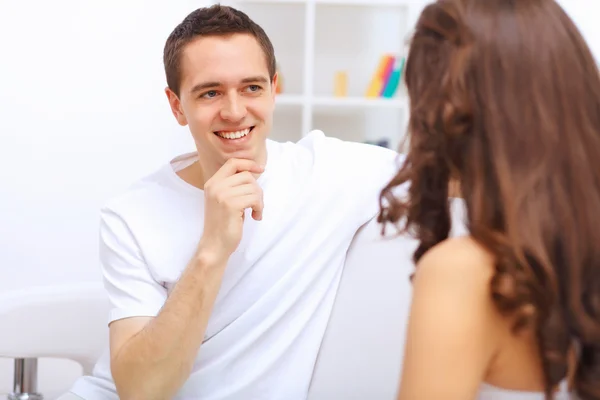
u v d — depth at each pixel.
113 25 3.00
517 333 0.86
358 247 1.53
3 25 2.94
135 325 1.40
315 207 1.48
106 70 3.01
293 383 1.46
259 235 1.45
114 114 3.03
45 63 2.97
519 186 0.85
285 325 1.46
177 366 1.32
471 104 0.87
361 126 3.82
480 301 0.86
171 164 1.52
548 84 0.86
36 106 2.98
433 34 0.92
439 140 0.90
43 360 2.89
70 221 3.03
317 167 1.51
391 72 3.58
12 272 3.01
